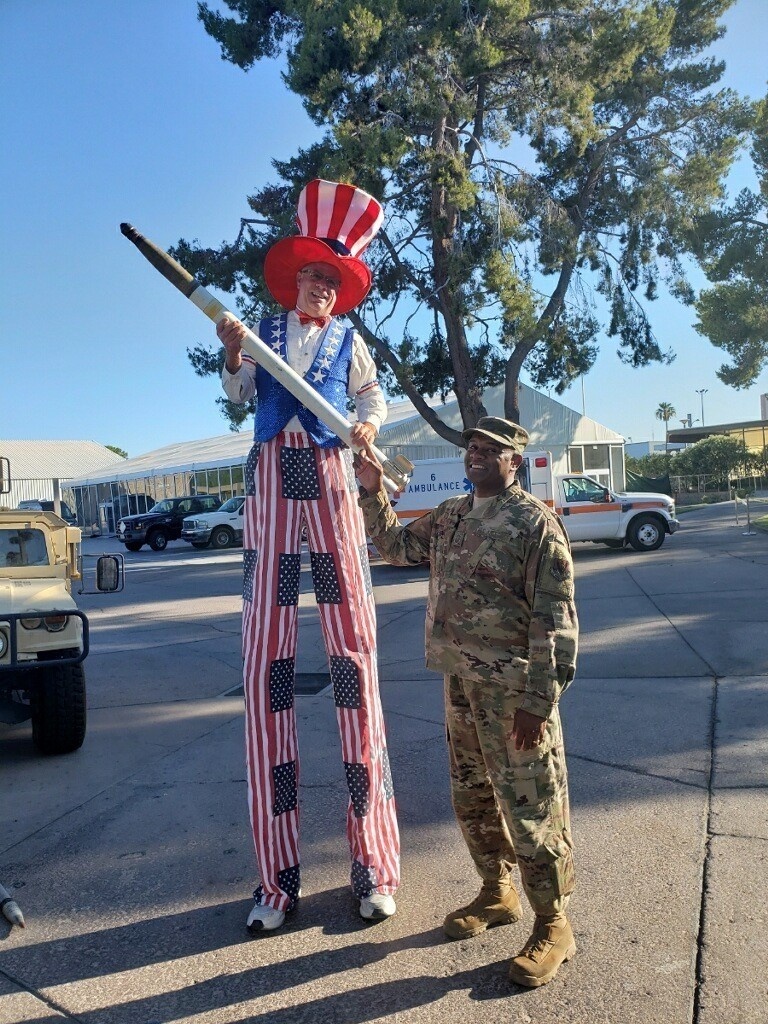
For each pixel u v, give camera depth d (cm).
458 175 1788
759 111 2175
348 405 407
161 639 991
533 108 2002
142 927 321
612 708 580
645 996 262
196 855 382
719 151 2161
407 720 582
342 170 1748
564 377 2297
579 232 2159
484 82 1981
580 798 422
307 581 1359
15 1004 275
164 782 482
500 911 309
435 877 350
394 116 1811
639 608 998
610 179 2241
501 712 277
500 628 277
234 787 467
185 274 299
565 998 264
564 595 270
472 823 302
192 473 3700
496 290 1845
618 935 296
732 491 3909
